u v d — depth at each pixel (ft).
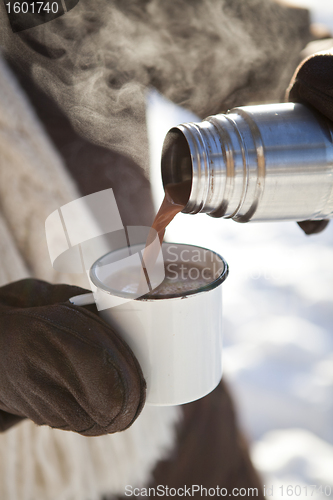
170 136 2.15
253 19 2.81
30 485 2.66
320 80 2.09
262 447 4.18
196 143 2.04
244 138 2.06
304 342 5.16
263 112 2.10
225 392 2.97
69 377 2.06
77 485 2.74
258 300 5.80
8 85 2.48
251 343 5.19
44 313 2.08
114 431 2.07
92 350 2.02
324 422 4.39
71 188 2.59
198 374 2.10
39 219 2.54
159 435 2.85
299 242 6.81
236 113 2.12
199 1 2.73
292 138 2.08
